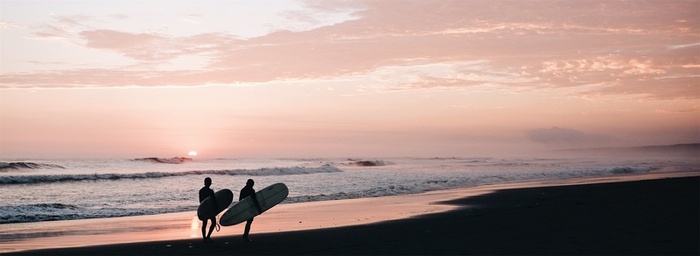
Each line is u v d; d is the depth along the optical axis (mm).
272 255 11492
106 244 13852
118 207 24922
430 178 45531
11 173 49062
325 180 43625
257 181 43250
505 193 27609
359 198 27766
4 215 20781
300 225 17531
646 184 26281
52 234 16375
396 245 11898
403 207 22453
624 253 9320
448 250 10781
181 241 14031
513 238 11750
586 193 24281
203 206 13641
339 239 13398
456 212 19391
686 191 20438
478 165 84000
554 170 59156
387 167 78250
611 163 88062
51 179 38781
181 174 47812
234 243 13477
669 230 11359
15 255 12258
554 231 12336
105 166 66375
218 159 105312
